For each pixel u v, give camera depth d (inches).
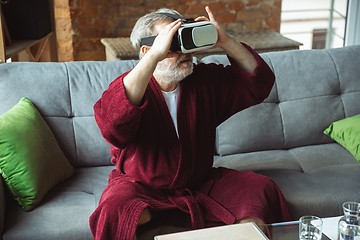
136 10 131.9
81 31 129.4
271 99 74.2
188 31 46.8
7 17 97.2
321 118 75.1
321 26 143.9
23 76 66.0
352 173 63.7
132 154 54.5
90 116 67.4
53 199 56.4
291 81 75.0
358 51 79.7
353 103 76.4
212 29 47.9
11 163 53.9
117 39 124.8
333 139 75.9
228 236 40.6
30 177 54.3
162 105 53.2
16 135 55.8
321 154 71.6
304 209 56.9
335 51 79.1
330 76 76.3
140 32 52.9
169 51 49.3
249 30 140.9
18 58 103.0
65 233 51.4
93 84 68.6
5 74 65.6
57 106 66.3
